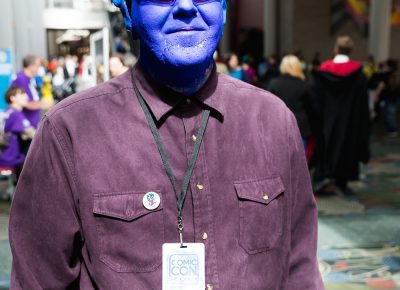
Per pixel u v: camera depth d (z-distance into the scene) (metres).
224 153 1.25
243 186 1.24
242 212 1.23
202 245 1.18
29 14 8.23
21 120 5.73
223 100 1.29
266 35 24.34
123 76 1.31
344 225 5.00
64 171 1.21
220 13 1.23
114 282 1.16
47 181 1.21
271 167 1.28
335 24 23.36
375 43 19.44
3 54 7.59
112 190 1.18
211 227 1.21
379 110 13.15
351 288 3.66
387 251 4.32
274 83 5.84
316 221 1.42
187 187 1.21
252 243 1.23
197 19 1.20
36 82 8.30
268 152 1.29
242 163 1.26
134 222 1.17
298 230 1.39
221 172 1.24
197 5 1.20
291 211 1.35
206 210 1.21
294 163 1.35
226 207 1.23
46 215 1.21
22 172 1.26
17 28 8.17
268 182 1.27
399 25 21.98
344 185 6.20
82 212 1.19
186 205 1.21
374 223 5.05
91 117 1.23
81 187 1.19
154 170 1.20
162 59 1.20
